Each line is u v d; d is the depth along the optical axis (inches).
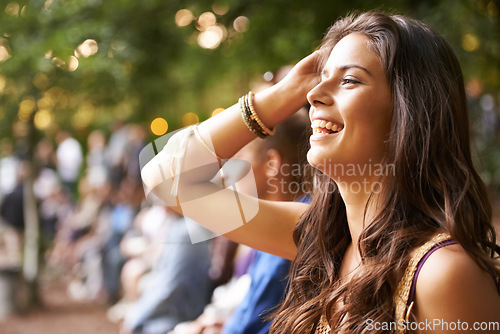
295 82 100.6
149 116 410.9
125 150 454.9
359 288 82.7
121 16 327.9
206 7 320.2
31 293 420.8
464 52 246.7
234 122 102.6
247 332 131.5
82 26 313.6
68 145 607.8
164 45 338.0
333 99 87.7
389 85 85.4
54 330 372.8
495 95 269.6
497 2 249.0
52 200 576.1
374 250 85.6
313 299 92.6
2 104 357.4
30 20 320.2
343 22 94.7
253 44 308.7
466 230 79.8
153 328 243.8
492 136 250.7
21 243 501.7
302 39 273.7
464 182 83.5
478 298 76.0
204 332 177.9
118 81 334.3
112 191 459.8
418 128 83.8
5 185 521.0
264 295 132.1
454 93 85.8
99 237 450.6
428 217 83.8
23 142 438.3
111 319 383.9
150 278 271.6
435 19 240.1
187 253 249.4
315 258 98.8
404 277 79.8
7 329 377.1
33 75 333.7
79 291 458.9
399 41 85.7
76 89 345.7
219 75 389.7
